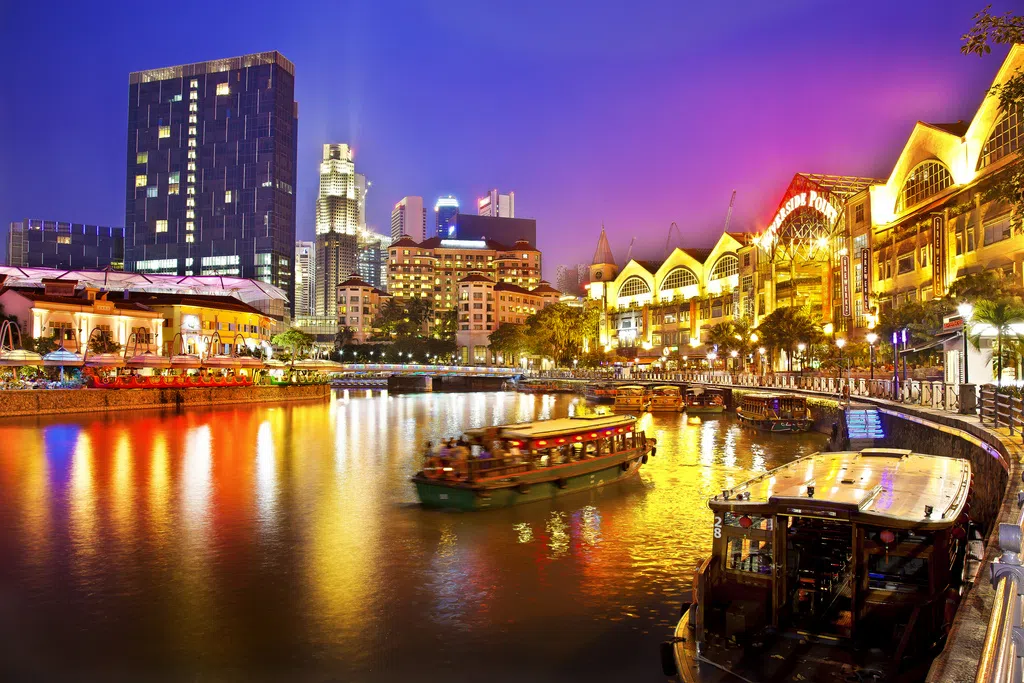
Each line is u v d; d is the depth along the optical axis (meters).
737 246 121.00
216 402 83.81
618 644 16.08
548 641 16.25
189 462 40.72
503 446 29.38
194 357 82.12
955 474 15.89
